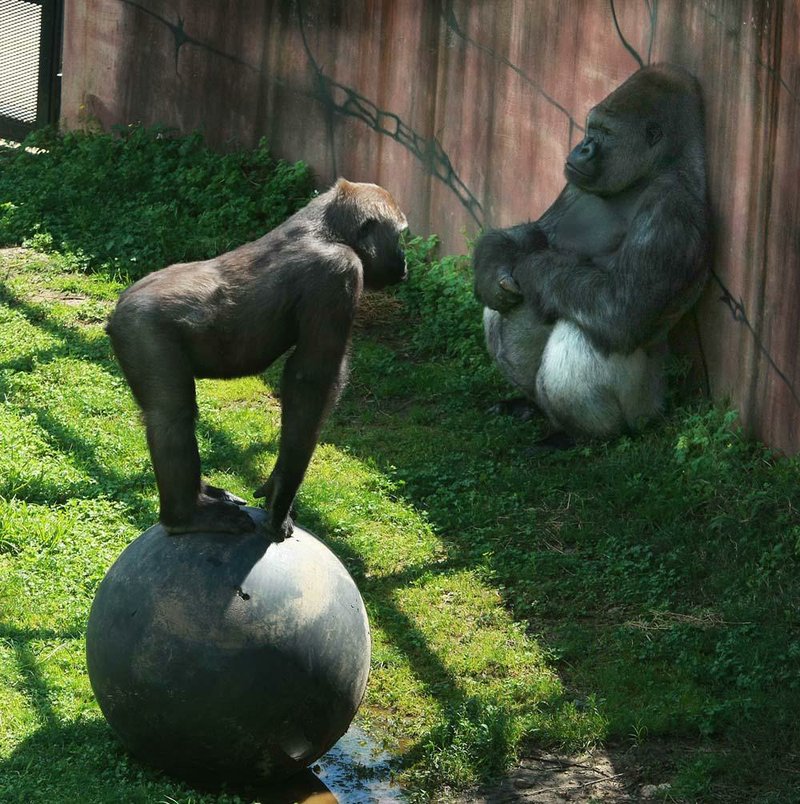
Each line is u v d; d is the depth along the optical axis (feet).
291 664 18.83
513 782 21.15
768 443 32.09
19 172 52.60
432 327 41.14
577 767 21.59
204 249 46.06
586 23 38.04
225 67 52.29
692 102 33.58
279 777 20.02
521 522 30.09
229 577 18.69
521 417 36.01
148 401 17.88
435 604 26.50
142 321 17.58
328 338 18.19
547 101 39.78
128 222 47.75
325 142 49.19
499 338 35.32
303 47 49.44
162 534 19.34
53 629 23.71
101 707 19.63
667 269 32.35
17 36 59.41
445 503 30.94
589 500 31.07
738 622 25.73
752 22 31.78
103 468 30.35
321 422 18.51
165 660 18.56
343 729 19.99
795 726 22.27
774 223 31.40
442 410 36.60
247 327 18.06
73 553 26.30
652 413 34.35
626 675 24.03
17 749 20.12
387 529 29.48
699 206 32.99
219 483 30.53
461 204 43.78
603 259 34.42
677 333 35.50
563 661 24.80
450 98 43.75
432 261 45.06
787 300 31.01
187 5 53.01
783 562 27.84
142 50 54.85
